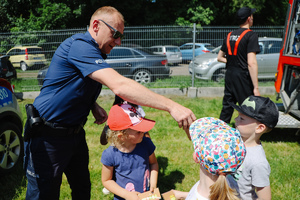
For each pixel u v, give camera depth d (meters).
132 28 7.75
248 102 1.98
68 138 2.09
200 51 8.96
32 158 2.05
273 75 8.56
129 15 18.19
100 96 8.16
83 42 1.84
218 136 1.39
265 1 20.42
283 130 5.28
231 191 1.36
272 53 8.47
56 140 2.03
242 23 4.13
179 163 3.85
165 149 4.33
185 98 7.86
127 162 2.02
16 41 7.56
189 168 3.71
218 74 8.29
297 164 3.82
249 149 1.96
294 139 4.81
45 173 2.05
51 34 7.55
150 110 6.64
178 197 1.90
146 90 1.66
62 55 1.91
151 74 8.14
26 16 20.09
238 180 1.93
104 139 2.46
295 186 3.26
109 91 8.15
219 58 4.56
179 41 7.94
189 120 1.65
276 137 4.89
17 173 3.58
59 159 2.08
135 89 1.64
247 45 3.93
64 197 3.12
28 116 2.01
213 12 19.17
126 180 2.04
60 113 1.98
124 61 7.97
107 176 2.06
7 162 3.53
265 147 4.44
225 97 4.43
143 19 18.56
